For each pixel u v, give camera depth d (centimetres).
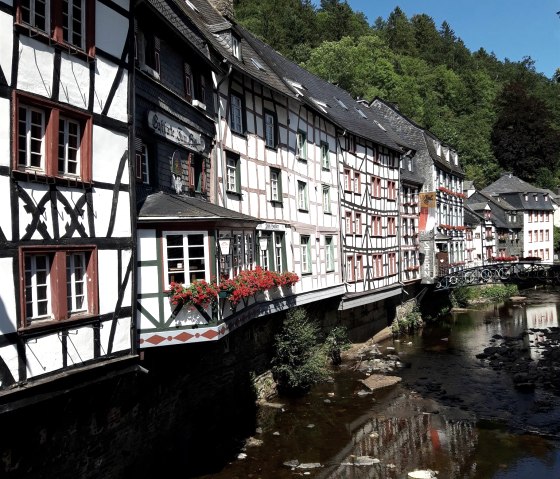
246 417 1666
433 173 3688
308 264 2095
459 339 3000
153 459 1192
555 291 5272
